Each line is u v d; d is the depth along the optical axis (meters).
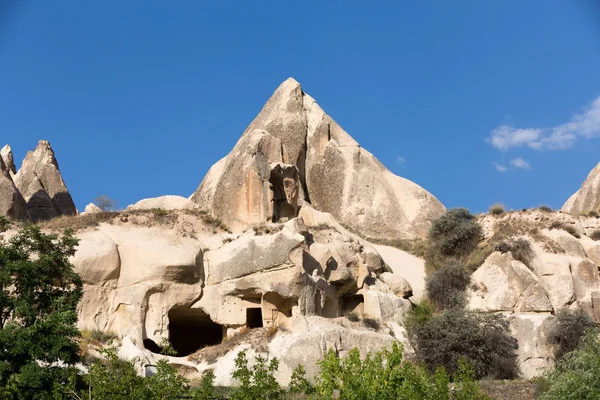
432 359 40.78
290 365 38.75
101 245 41.16
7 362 27.88
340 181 58.56
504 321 43.66
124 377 26.30
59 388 26.33
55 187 60.50
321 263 43.47
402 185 60.09
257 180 47.78
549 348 43.25
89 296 40.09
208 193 54.78
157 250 41.91
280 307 41.59
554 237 48.72
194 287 42.00
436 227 52.62
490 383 37.66
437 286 47.62
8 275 30.02
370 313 44.50
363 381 25.81
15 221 45.31
